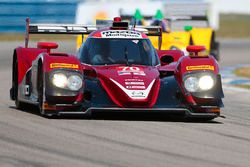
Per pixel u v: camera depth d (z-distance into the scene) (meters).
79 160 20.80
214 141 25.59
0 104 36.84
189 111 29.92
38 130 26.20
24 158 20.78
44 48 31.59
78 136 25.14
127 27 34.16
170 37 59.50
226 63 82.19
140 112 29.19
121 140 24.70
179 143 24.73
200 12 105.19
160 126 28.77
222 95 30.44
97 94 29.48
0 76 57.75
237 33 147.25
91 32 35.19
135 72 30.34
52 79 29.27
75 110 29.44
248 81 59.81
